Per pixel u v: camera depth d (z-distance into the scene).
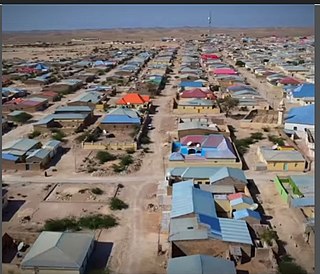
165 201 42.88
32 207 42.47
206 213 36.78
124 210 41.62
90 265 32.97
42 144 60.41
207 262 29.97
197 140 57.66
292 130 66.19
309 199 41.22
